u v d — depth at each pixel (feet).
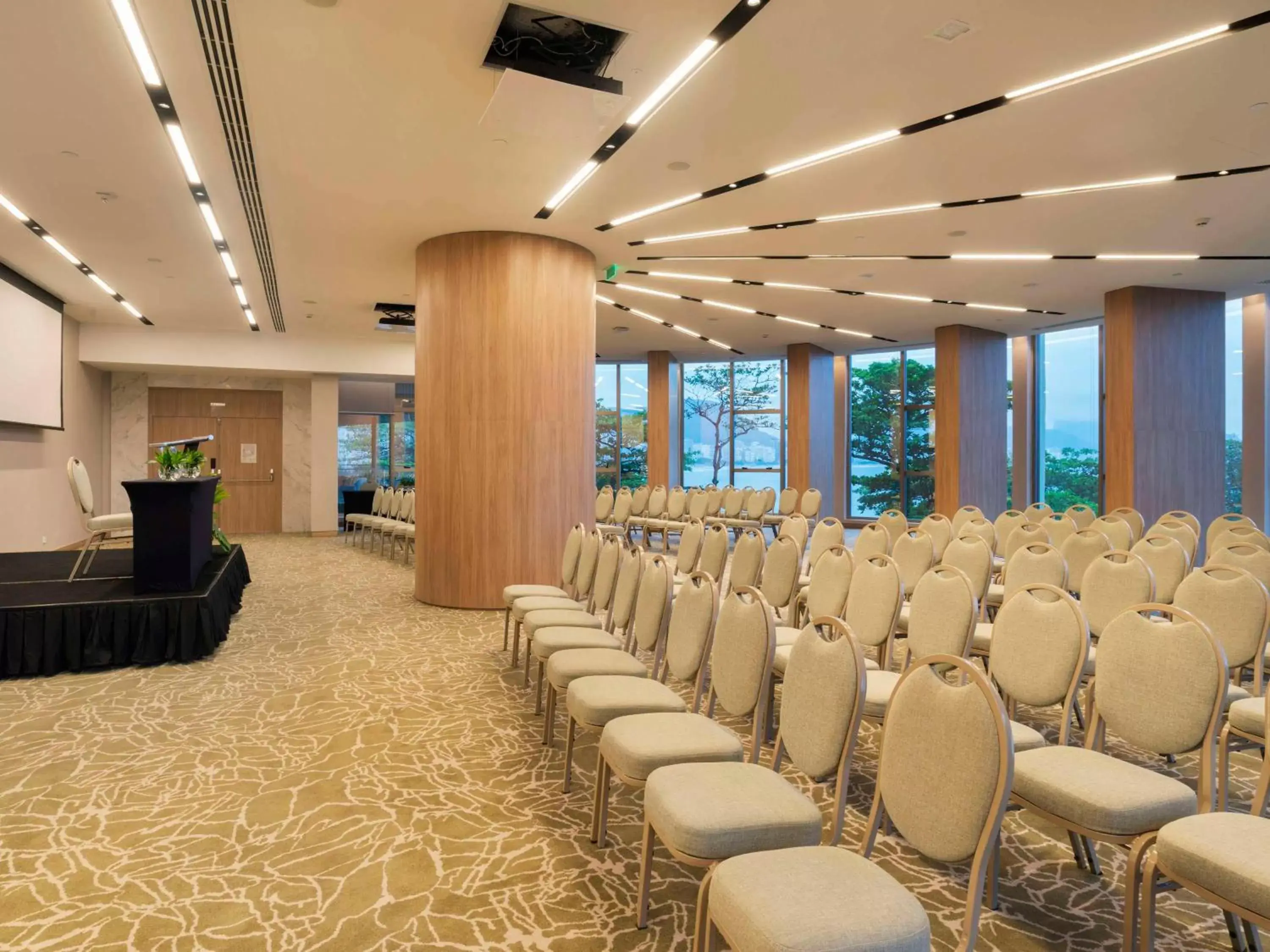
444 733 12.78
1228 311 35.73
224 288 31.17
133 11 12.00
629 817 9.83
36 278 29.76
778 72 13.91
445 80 14.20
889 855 8.96
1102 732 9.14
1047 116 15.75
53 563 23.38
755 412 52.29
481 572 23.29
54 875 8.29
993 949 7.18
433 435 24.00
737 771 7.42
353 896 7.94
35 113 15.60
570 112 13.98
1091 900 8.07
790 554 15.74
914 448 48.08
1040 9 12.07
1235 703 9.51
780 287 31.37
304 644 18.93
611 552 14.47
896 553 17.52
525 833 9.36
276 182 19.29
